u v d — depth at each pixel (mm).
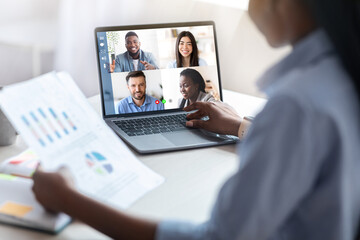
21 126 758
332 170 529
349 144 526
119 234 662
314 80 523
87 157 842
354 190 570
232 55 1837
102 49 1226
